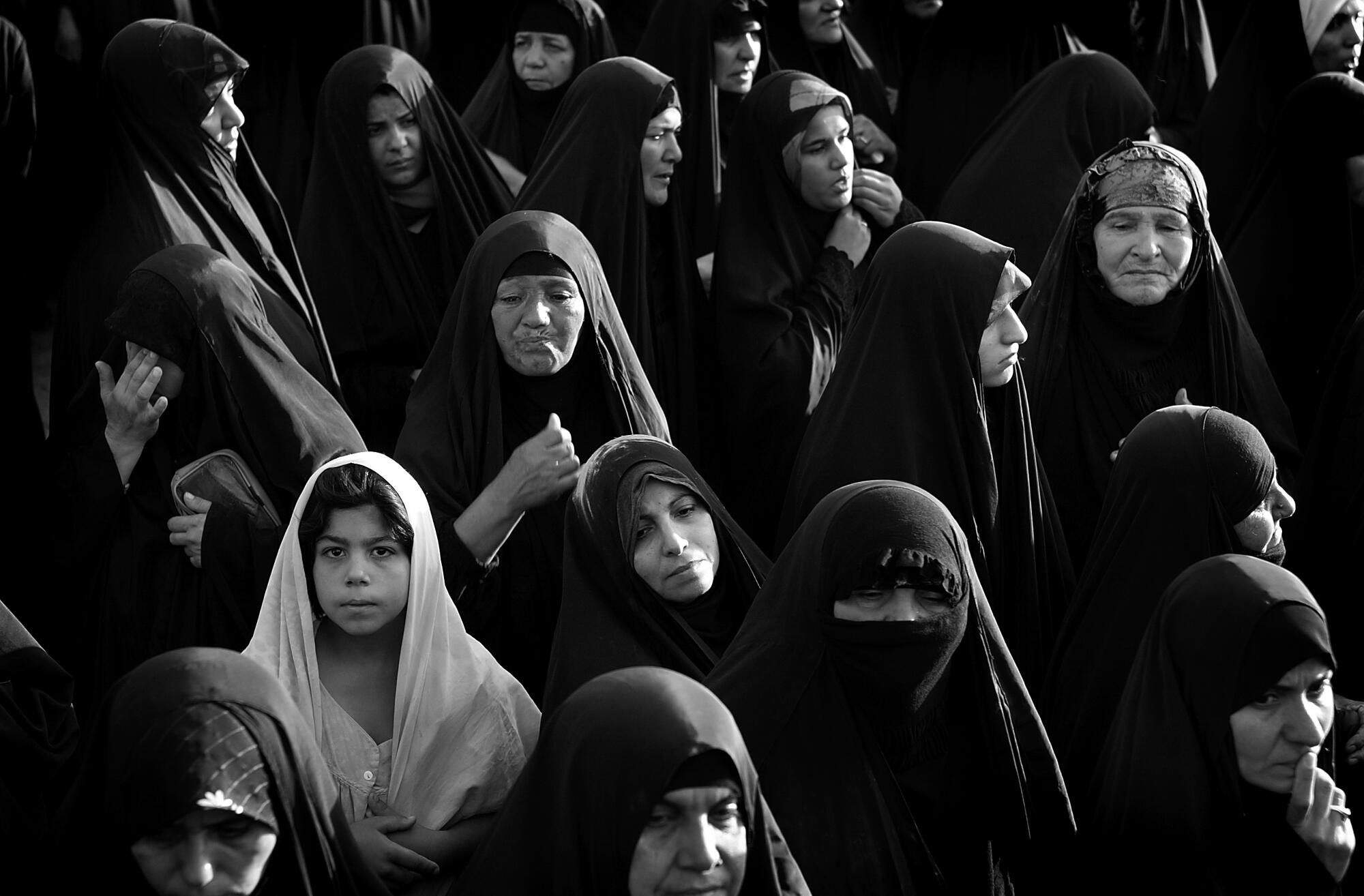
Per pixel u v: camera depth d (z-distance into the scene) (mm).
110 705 2461
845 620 2770
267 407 3602
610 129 4414
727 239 4582
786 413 4301
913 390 3600
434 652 3027
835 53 5758
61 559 3598
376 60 4547
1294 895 2832
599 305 3768
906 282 3631
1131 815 2859
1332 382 4117
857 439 3600
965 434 3598
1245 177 5395
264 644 3000
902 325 3625
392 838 2883
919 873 2783
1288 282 4773
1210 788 2820
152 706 2422
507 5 5859
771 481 4312
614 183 4391
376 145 4523
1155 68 6184
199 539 3490
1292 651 2766
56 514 3607
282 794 2457
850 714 2818
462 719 3008
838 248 4566
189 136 4203
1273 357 4754
